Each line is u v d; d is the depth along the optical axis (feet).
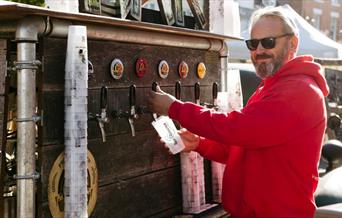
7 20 6.44
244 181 7.97
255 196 7.81
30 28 6.37
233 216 8.30
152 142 8.84
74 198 6.79
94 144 7.54
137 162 8.46
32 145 6.44
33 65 6.41
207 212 9.59
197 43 9.87
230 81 10.80
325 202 9.92
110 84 7.78
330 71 24.36
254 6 55.83
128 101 8.14
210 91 10.59
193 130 7.77
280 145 7.57
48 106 6.72
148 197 8.75
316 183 7.91
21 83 6.37
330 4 78.54
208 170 10.50
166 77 9.09
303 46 33.83
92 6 7.97
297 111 7.39
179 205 9.59
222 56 10.97
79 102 6.77
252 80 17.60
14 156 7.22
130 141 8.29
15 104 7.18
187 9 10.80
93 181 7.42
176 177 9.52
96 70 7.50
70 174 6.79
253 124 7.31
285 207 7.67
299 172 7.61
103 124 7.48
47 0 7.79
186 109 7.82
